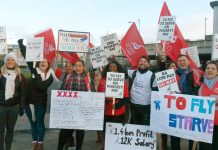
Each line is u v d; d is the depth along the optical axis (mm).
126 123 6758
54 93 6641
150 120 6336
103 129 7047
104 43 9039
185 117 5941
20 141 8219
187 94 6512
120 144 6777
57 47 8547
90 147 7965
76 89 6820
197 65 8805
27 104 7168
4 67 6586
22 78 6688
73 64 7219
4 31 8055
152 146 6648
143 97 6793
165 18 8062
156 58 8484
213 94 5805
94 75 8453
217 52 7645
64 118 6680
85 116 6711
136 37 8477
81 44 8617
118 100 7023
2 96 6461
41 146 7160
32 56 7188
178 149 6734
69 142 7305
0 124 6543
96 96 6699
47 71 7137
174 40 8828
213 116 5656
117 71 7094
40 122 7117
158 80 6328
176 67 7668
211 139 5688
